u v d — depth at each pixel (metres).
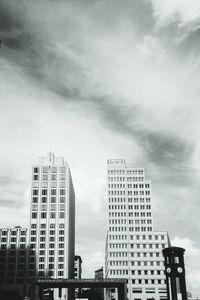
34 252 188.00
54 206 197.75
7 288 127.06
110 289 184.12
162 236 193.38
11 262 186.00
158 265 187.50
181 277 73.94
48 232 192.25
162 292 181.62
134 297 181.62
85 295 189.62
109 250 193.12
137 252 191.25
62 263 186.12
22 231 192.62
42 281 114.56
